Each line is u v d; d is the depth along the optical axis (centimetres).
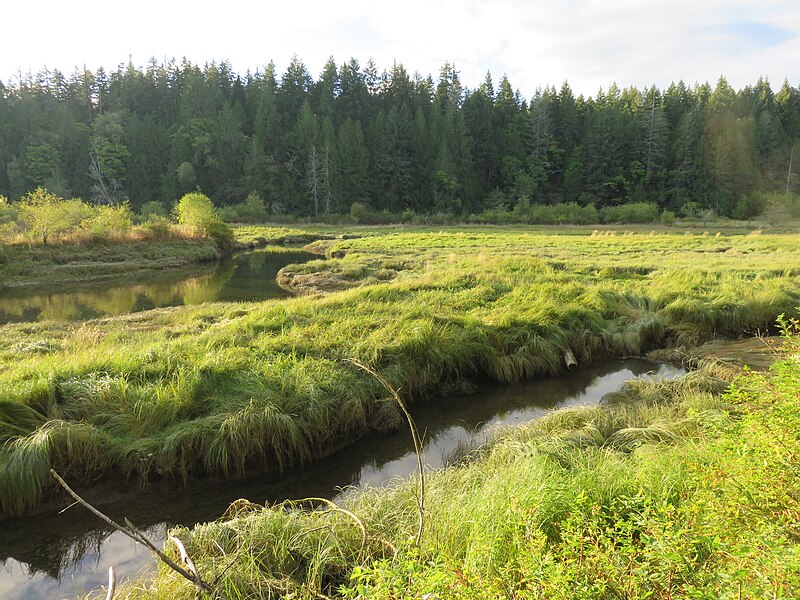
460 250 3139
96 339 1159
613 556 274
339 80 10825
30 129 8656
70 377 781
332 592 411
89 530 582
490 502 432
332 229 6444
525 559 289
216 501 645
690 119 8712
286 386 795
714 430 452
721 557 272
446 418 880
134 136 8725
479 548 336
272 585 404
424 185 8969
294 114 10162
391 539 436
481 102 10175
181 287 2362
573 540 284
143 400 736
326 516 482
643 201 8469
